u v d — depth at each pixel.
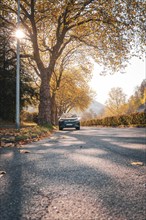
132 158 5.93
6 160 5.89
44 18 23.97
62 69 39.97
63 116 25.44
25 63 31.08
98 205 2.76
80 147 8.27
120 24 21.89
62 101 65.56
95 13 22.23
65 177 4.10
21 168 4.91
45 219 2.38
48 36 28.45
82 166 5.00
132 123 33.28
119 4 21.52
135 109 91.50
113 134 15.14
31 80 30.28
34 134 12.65
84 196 3.10
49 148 8.20
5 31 26.03
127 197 3.04
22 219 2.39
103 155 6.44
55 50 24.02
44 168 4.87
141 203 2.81
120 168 4.77
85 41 26.16
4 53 27.03
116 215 2.47
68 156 6.36
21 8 22.12
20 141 10.33
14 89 27.62
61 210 2.62
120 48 23.75
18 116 16.53
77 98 64.38
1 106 28.41
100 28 23.58
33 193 3.24
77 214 2.50
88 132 18.22
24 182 3.81
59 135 15.18
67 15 22.83
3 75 27.08
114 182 3.75
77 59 37.50
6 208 2.69
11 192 3.30
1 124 26.97
